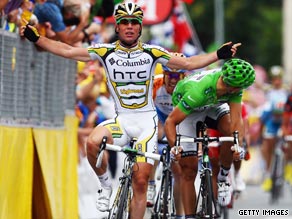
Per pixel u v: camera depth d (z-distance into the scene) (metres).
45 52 27.73
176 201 27.38
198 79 24.72
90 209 34.50
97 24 31.09
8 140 24.95
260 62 133.88
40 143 27.09
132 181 23.73
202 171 24.78
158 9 45.25
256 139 57.62
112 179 37.84
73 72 30.47
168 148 26.53
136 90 24.25
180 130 26.08
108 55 24.12
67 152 29.44
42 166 27.02
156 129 24.44
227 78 24.00
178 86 25.19
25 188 25.94
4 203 24.64
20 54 25.95
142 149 24.09
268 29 132.62
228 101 25.17
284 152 43.53
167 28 51.34
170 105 27.28
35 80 27.06
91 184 35.00
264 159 50.38
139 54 24.09
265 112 49.56
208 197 24.45
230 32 131.50
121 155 38.94
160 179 28.80
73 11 28.81
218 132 29.00
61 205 28.28
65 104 29.73
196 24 127.81
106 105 36.31
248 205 41.81
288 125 44.03
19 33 25.80
